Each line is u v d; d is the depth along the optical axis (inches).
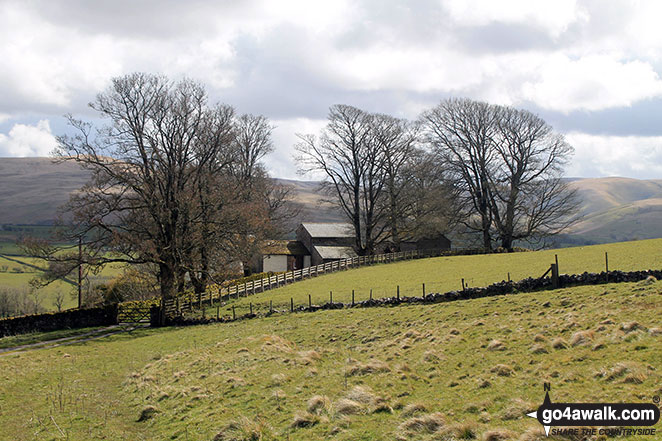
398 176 3107.8
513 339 825.5
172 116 1925.4
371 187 3122.5
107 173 1834.4
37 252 1781.5
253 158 2790.4
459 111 3117.6
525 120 3043.8
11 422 722.8
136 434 648.4
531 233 3014.3
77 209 1787.6
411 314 1295.5
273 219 2844.5
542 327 868.6
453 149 3127.5
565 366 649.6
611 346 682.8
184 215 1958.7
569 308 1024.2
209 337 1421.0
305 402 659.4
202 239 2017.7
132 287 2605.8
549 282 1353.3
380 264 2851.9
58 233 1803.6
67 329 1835.6
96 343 1531.7
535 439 455.5
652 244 2017.7
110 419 716.0
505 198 3078.2
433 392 641.6
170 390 815.1
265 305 1863.9
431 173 3112.7
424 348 882.8
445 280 1865.2
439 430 504.4
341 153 3093.0
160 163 1926.7
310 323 1391.5
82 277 2160.4
